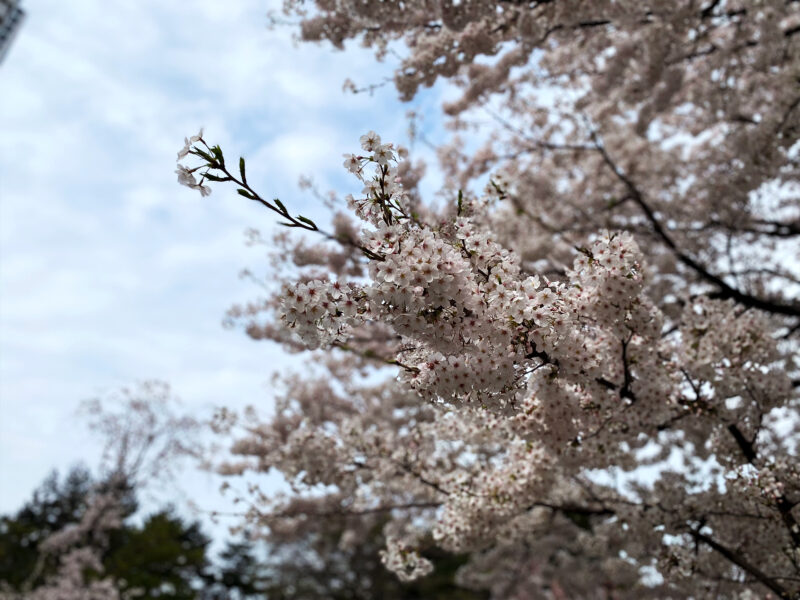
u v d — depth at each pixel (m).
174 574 24.30
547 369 3.00
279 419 8.47
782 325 6.91
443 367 2.59
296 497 8.83
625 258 2.87
